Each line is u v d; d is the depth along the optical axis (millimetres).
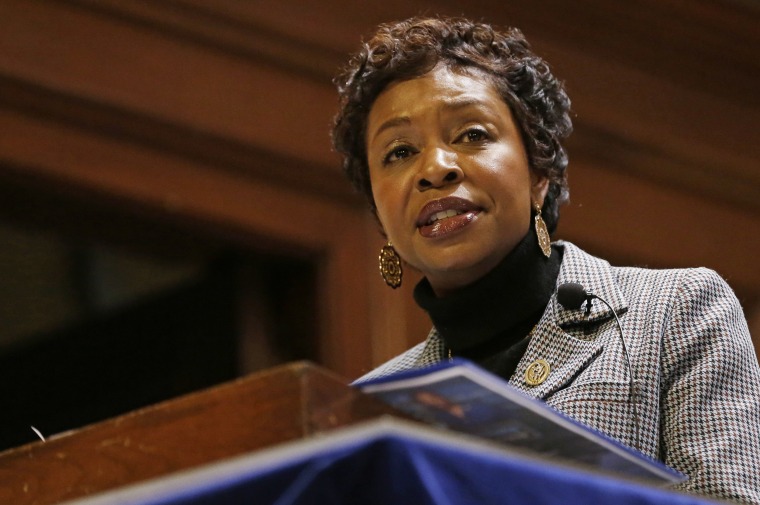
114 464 3896
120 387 15742
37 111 12648
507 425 3990
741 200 16391
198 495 3193
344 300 13992
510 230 6305
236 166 13602
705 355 5664
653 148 15914
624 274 6289
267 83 13734
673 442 5445
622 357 5703
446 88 6488
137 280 15516
